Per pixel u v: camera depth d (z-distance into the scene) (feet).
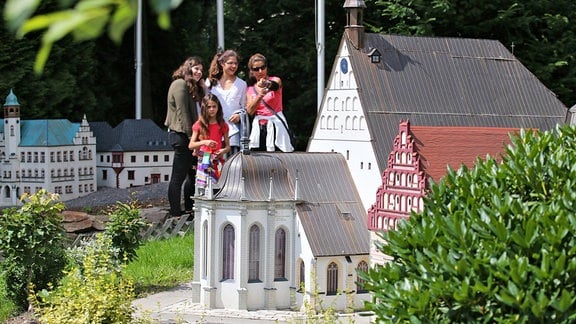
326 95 73.56
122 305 52.29
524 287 29.89
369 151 67.97
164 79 161.68
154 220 91.66
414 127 63.82
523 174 38.32
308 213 63.98
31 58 124.98
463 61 77.25
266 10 152.35
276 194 63.82
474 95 75.82
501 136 66.69
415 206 60.75
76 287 52.13
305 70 143.84
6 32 122.31
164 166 116.37
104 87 150.82
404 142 62.08
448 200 38.47
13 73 123.44
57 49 128.26
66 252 68.44
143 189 111.24
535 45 136.98
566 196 34.58
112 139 114.21
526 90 78.43
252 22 155.22
